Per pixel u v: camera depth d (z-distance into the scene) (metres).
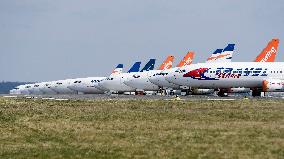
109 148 95.00
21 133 119.69
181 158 83.19
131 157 84.38
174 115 166.38
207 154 86.81
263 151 88.88
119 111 185.12
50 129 127.31
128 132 120.12
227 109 193.50
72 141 105.62
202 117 158.75
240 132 117.25
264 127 126.88
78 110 191.38
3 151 91.50
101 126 133.75
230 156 84.50
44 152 90.12
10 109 197.50
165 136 112.06
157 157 84.31
